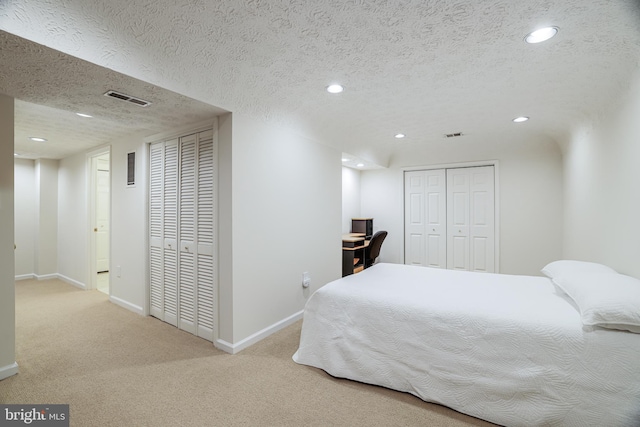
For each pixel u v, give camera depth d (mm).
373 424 1573
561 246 3805
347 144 3785
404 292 2070
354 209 5211
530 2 1311
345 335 2014
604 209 2258
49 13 1291
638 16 1377
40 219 4770
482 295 1995
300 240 3072
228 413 1645
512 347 1552
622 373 1341
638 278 1742
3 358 1964
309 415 1637
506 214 4148
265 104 2479
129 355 2295
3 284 1952
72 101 2053
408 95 2398
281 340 2580
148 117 2439
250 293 2502
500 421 1554
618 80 1914
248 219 2477
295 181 2996
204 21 1472
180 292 2820
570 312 1637
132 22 1449
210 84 2029
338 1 1328
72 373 2033
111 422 1564
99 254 5480
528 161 3988
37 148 4090
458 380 1662
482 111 2771
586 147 2729
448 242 4598
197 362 2195
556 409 1437
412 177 4898
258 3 1345
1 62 1489
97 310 3326
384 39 1625
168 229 2938
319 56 1802
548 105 2568
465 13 1398
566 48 1674
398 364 1839
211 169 2520
